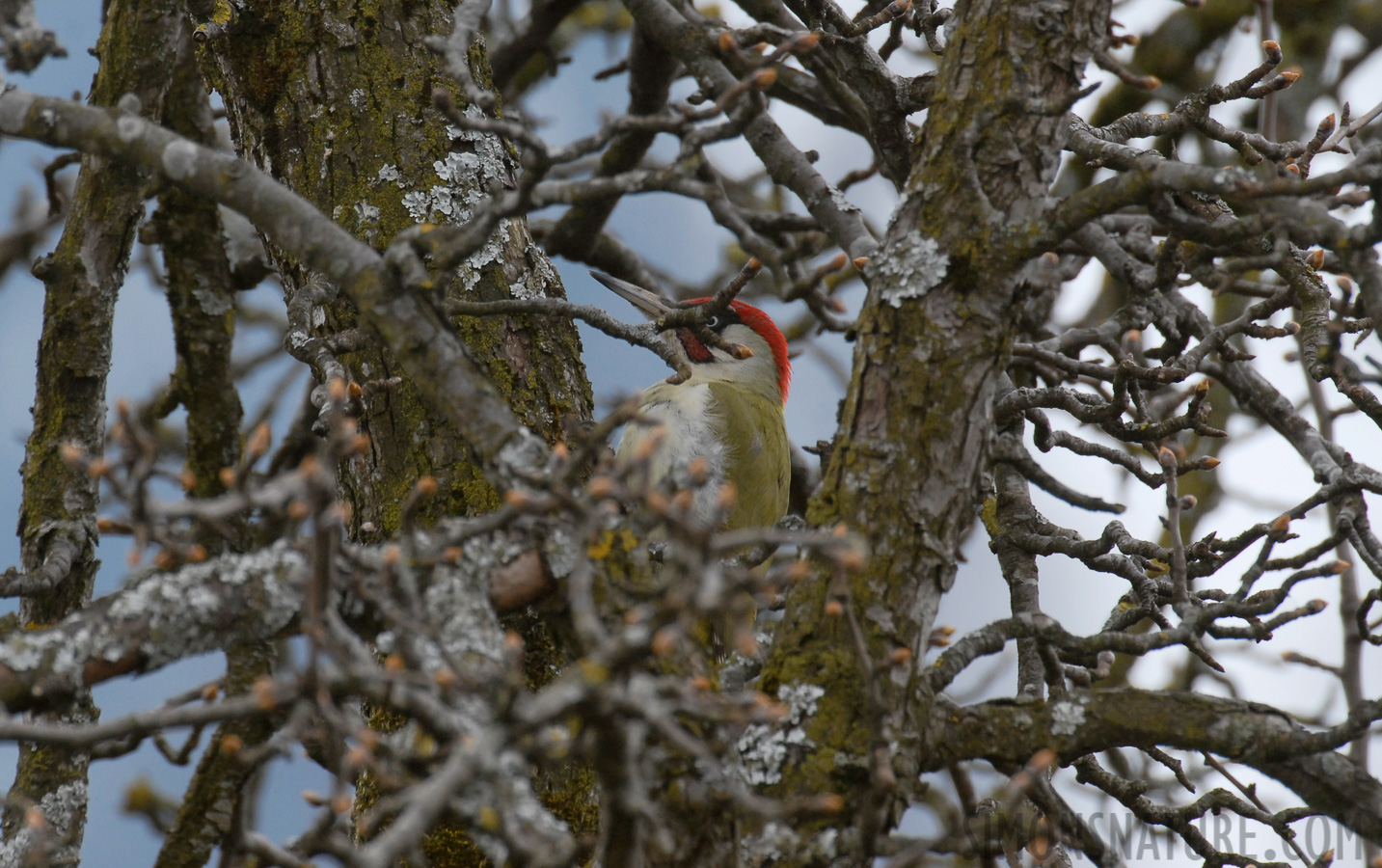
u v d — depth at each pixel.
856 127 9.12
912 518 5.59
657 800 4.68
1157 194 5.29
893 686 5.42
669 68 9.46
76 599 7.43
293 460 9.06
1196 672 10.92
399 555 4.31
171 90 8.34
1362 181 4.79
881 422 5.69
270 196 5.34
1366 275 5.27
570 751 3.81
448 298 7.37
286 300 8.02
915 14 7.96
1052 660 6.42
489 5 5.38
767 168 7.80
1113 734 5.40
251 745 6.03
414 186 7.80
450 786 3.41
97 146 5.54
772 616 8.14
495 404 5.09
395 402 7.40
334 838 3.68
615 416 4.07
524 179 4.76
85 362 7.70
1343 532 5.92
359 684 3.89
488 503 7.07
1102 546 7.23
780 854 5.15
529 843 3.87
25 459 7.72
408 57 8.15
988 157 5.72
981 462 5.75
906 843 5.09
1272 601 5.59
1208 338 7.43
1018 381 9.66
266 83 8.16
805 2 7.59
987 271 5.62
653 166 9.91
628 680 3.93
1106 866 5.85
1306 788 5.16
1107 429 7.45
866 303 5.89
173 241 8.18
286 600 4.83
